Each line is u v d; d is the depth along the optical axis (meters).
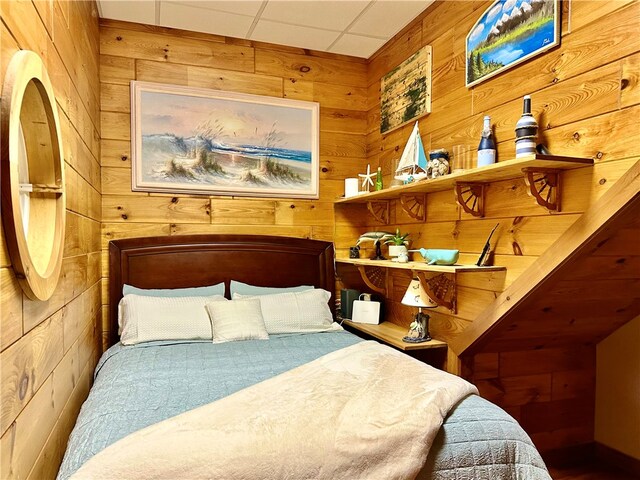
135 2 2.73
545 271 1.85
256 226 3.35
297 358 2.27
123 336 2.57
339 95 3.59
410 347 2.47
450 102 2.60
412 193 2.84
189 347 2.50
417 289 2.54
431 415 1.45
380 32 3.15
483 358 2.52
